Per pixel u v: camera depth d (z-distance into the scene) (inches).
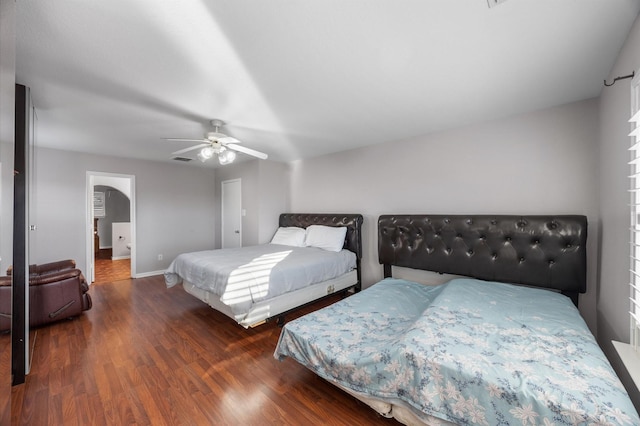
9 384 45.7
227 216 213.9
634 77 51.0
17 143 73.2
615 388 42.4
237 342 97.9
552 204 91.6
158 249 197.6
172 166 205.0
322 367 65.2
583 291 82.4
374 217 142.1
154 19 50.1
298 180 183.9
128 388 71.9
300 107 92.4
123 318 118.5
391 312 84.8
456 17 49.9
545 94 82.4
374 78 72.7
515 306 75.6
